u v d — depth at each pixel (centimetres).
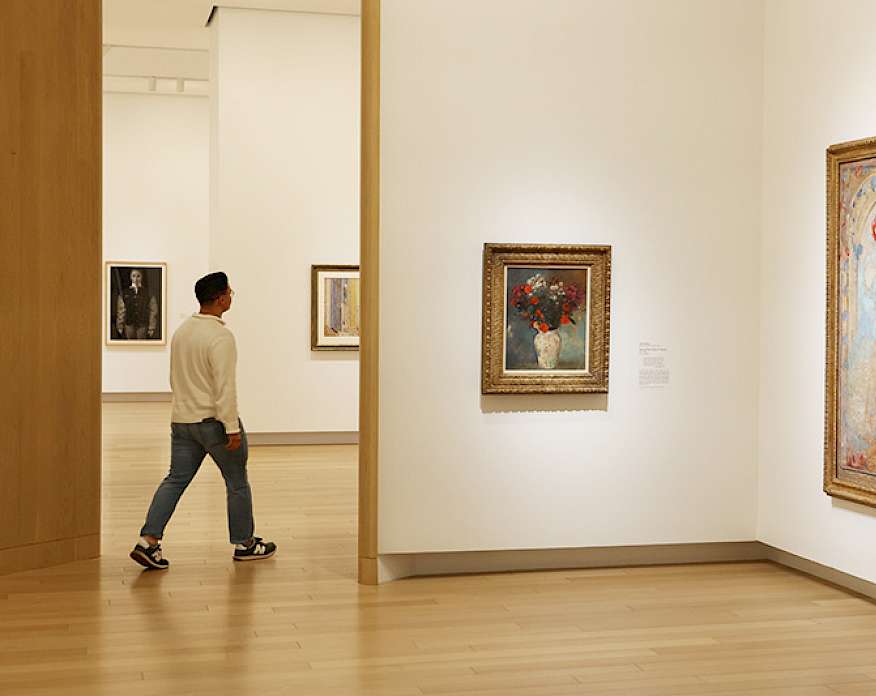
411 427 728
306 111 1471
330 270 1479
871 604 671
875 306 658
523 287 742
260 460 1315
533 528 750
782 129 755
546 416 751
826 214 702
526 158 743
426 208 727
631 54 758
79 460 780
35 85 749
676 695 508
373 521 717
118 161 2169
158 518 755
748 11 775
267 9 1454
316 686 517
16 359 743
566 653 571
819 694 509
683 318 771
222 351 757
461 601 674
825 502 712
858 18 676
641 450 767
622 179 758
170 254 2191
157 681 523
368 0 716
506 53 738
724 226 775
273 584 715
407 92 722
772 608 662
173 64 1830
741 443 782
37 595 684
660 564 780
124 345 2180
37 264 753
